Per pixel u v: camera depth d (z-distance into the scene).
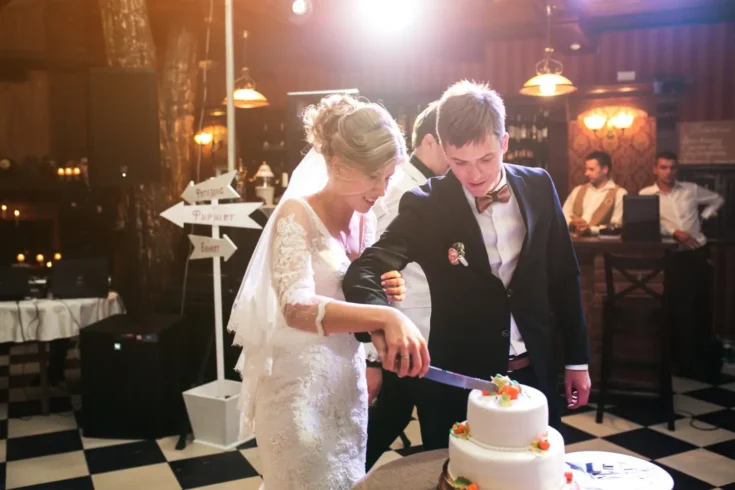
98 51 7.01
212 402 3.77
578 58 7.48
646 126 7.23
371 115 1.64
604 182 6.38
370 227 2.03
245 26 6.25
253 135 7.86
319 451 1.79
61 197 7.15
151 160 3.89
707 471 3.42
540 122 7.34
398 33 7.05
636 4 6.59
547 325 1.88
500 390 1.45
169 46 5.00
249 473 3.44
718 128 7.04
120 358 3.88
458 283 1.84
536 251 1.84
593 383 4.64
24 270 4.40
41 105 7.26
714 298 6.75
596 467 1.64
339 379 1.83
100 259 4.43
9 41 6.89
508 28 6.93
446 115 1.65
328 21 6.55
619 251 4.57
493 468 1.34
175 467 3.53
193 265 4.80
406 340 1.39
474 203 1.84
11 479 3.40
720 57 7.03
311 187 1.96
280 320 1.81
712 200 6.54
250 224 3.61
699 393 4.75
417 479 1.56
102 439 3.93
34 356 5.95
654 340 4.29
